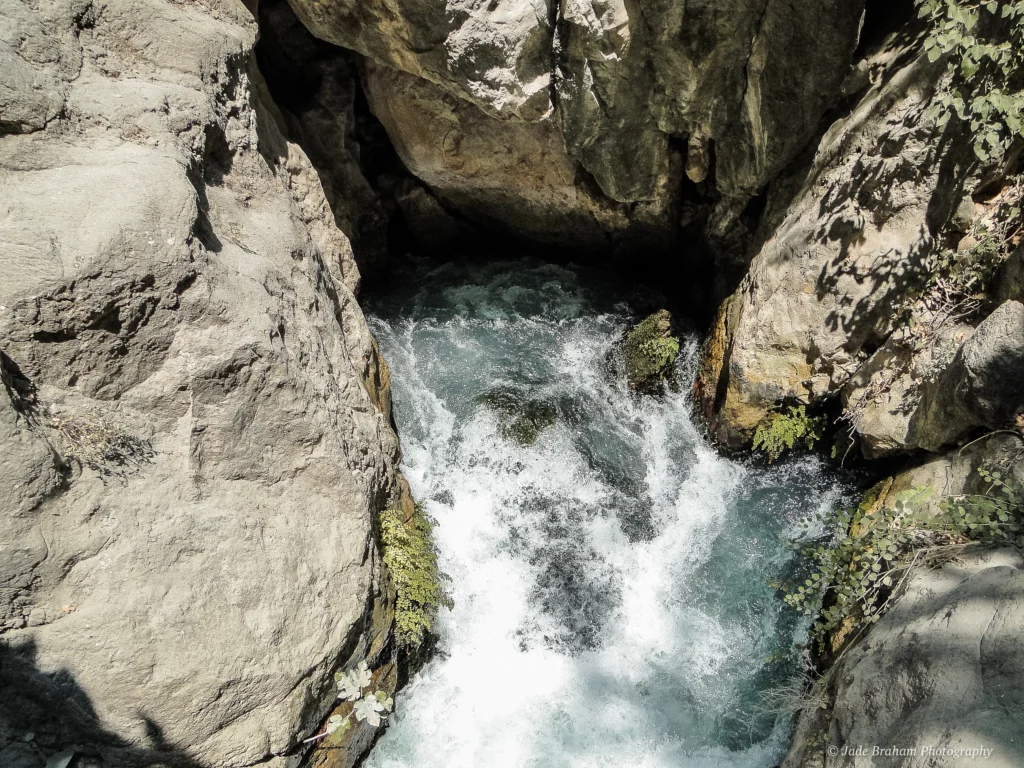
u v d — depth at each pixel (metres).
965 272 4.71
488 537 5.92
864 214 5.08
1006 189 4.56
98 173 3.46
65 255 3.19
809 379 5.57
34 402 3.22
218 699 3.49
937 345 4.81
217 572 3.54
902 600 4.07
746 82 5.28
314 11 5.78
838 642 4.63
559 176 6.95
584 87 5.50
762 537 5.80
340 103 7.14
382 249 8.05
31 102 3.41
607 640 5.49
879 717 3.62
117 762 3.36
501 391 6.88
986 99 4.15
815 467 5.88
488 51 5.45
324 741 4.14
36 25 3.66
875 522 4.59
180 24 4.39
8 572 3.02
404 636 4.67
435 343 7.38
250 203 4.60
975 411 4.25
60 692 3.20
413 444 6.40
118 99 3.80
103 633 3.23
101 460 3.35
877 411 5.17
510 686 5.22
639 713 5.12
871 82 5.10
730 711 5.07
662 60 5.25
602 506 6.16
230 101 4.69
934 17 4.25
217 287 3.70
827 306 5.34
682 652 5.39
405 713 4.94
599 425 6.66
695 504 6.12
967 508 4.17
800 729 4.49
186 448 3.59
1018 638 3.23
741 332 5.78
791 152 5.57
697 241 7.12
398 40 5.69
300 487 4.03
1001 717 3.03
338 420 4.33
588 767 4.88
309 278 4.73
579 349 7.32
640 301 7.72
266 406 3.83
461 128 6.82
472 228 8.34
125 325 3.38
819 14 4.71
